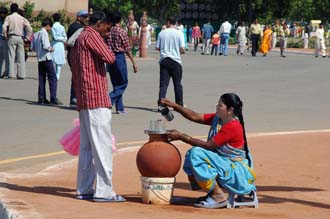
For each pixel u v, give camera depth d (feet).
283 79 107.04
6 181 38.47
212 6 277.64
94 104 34.14
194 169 33.55
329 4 344.28
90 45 33.94
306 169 44.11
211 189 33.81
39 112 67.10
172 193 34.68
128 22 150.82
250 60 154.61
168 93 84.33
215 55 175.11
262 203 35.58
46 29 72.23
